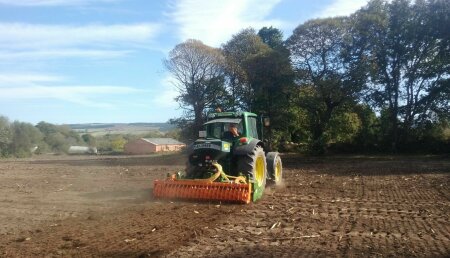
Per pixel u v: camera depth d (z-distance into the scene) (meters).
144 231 7.54
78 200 11.38
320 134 34.19
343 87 32.56
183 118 37.19
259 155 11.53
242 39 37.69
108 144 75.44
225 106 35.31
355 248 6.45
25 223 8.45
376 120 36.34
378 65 34.16
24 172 22.33
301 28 33.16
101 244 6.72
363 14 32.81
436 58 33.97
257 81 34.34
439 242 6.79
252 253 6.19
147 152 59.03
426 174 18.30
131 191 13.29
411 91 35.00
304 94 34.03
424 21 33.44
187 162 11.42
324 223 8.24
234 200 10.16
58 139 66.75
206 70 36.06
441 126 35.00
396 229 7.73
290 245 6.65
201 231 7.49
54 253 6.29
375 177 17.22
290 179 16.59
